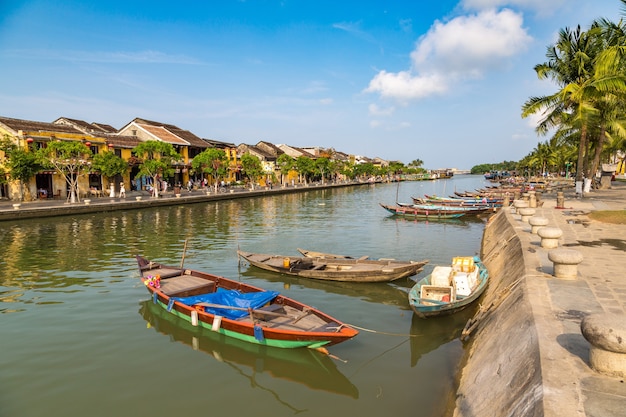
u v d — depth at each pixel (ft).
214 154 163.02
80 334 34.17
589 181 100.07
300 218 112.68
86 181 139.54
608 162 200.13
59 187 130.21
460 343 32.50
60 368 28.63
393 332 35.04
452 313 36.09
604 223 57.67
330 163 288.51
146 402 24.82
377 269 47.67
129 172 158.71
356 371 28.68
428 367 28.99
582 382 15.99
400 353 31.22
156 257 62.28
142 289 45.85
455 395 24.49
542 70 82.94
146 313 38.73
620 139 116.88
